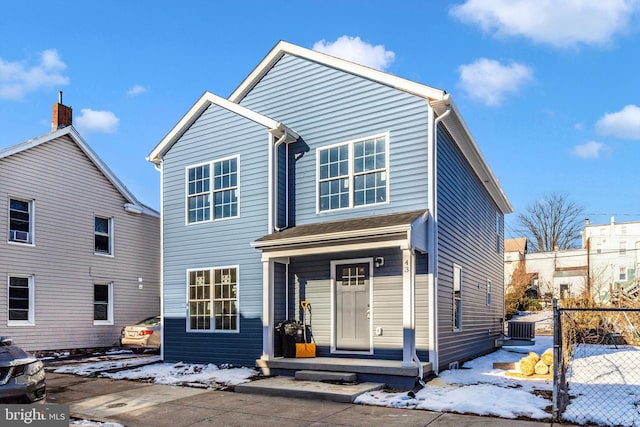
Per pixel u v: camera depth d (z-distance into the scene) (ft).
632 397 26.89
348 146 38.86
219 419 24.82
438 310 35.14
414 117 36.32
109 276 59.41
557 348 23.73
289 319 38.52
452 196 40.40
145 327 53.16
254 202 40.65
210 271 42.42
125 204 62.34
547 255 137.69
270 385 31.40
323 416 25.02
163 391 31.68
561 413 23.65
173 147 45.80
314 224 39.14
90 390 32.12
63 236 54.60
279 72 43.06
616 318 56.03
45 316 51.78
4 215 49.11
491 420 23.43
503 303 64.64
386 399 28.07
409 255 31.96
